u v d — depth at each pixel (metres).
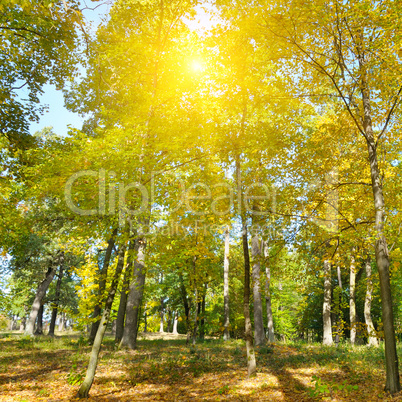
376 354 11.77
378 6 6.94
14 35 10.43
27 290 27.05
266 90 9.41
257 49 9.04
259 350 12.88
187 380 8.51
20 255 15.32
